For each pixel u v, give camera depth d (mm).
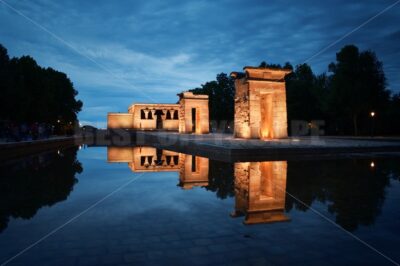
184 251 3850
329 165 11828
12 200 6801
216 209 5863
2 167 13102
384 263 3506
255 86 20719
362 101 33875
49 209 6012
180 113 36906
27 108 29703
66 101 46688
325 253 3773
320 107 39469
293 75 42188
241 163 12695
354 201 6355
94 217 5418
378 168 10961
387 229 4660
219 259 3607
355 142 20156
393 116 35469
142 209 5941
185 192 7504
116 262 3549
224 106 48281
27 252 3861
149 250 3893
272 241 4176
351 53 35188
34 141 23750
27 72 32406
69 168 12688
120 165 13602
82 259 3639
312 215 5398
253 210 5746
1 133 25812
